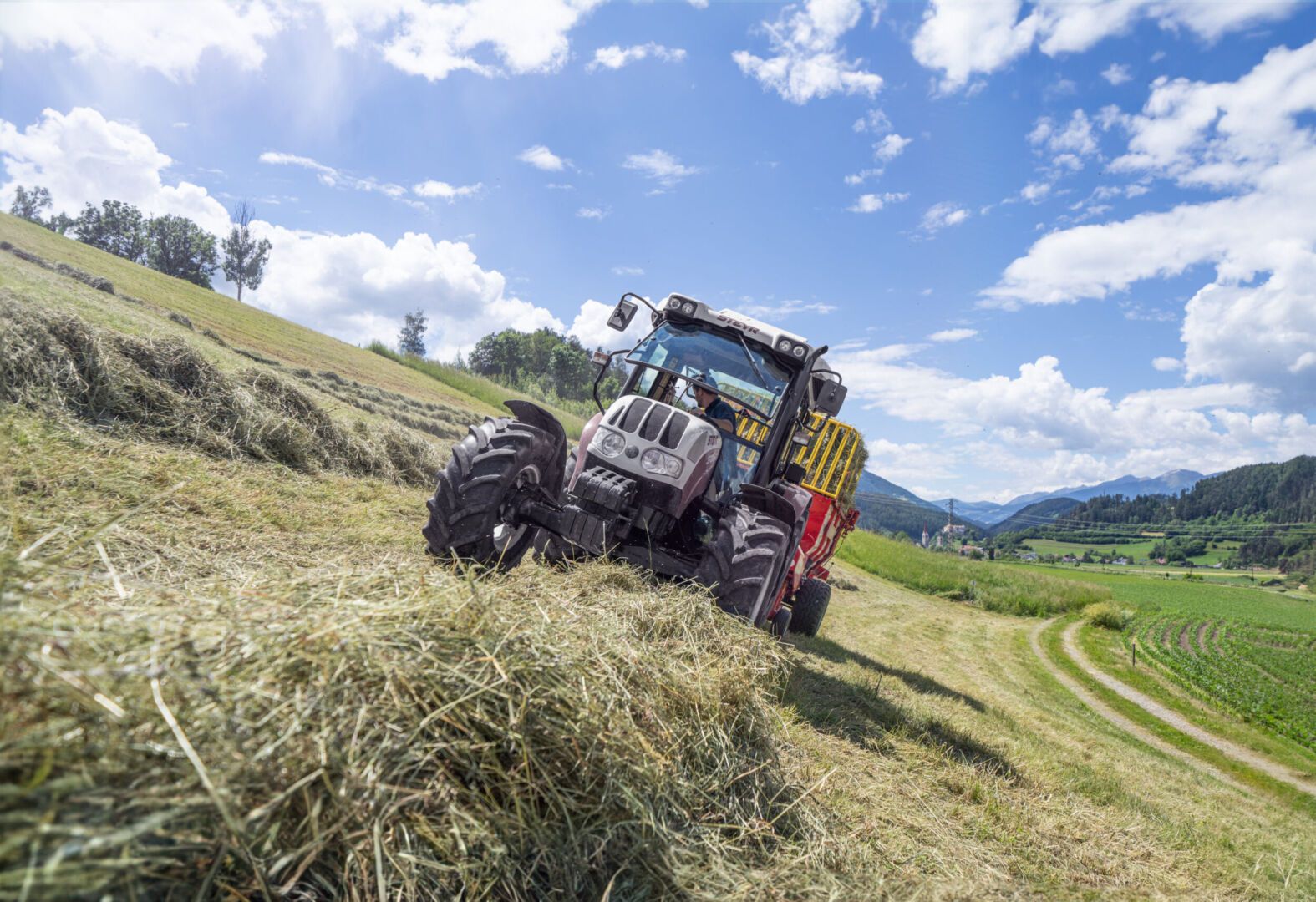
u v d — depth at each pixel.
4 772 1.31
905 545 40.03
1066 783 5.27
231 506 5.17
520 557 4.94
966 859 3.31
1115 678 17.69
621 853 2.23
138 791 1.43
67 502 4.06
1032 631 22.97
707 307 6.04
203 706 1.63
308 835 1.67
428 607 2.34
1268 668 24.20
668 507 4.86
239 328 23.03
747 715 3.33
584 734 2.31
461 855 1.89
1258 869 4.60
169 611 1.90
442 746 1.97
